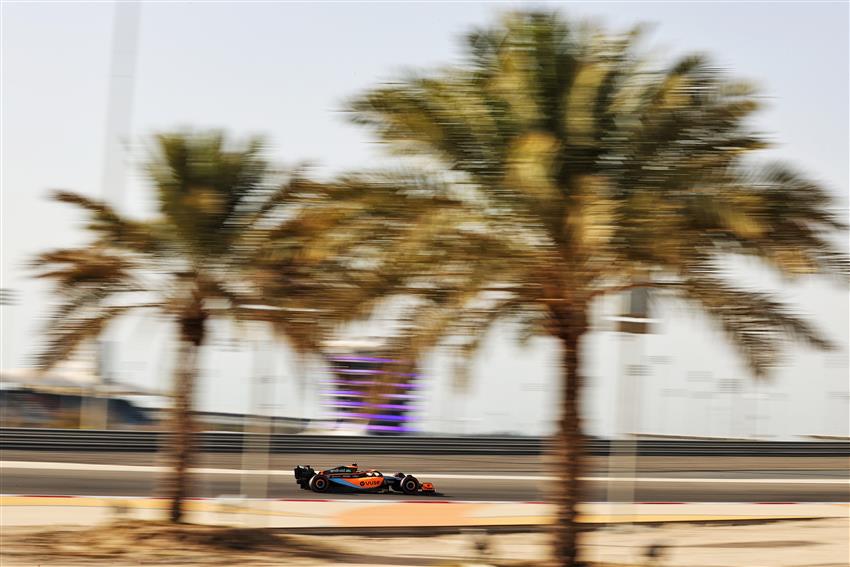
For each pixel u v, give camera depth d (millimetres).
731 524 33344
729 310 21844
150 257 26844
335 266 23047
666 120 21047
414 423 54844
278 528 29016
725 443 56844
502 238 21641
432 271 21484
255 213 27016
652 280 22453
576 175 21031
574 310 22250
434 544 28406
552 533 22469
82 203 26484
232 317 27031
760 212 20250
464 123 21625
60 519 28984
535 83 21203
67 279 26531
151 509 31172
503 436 56562
